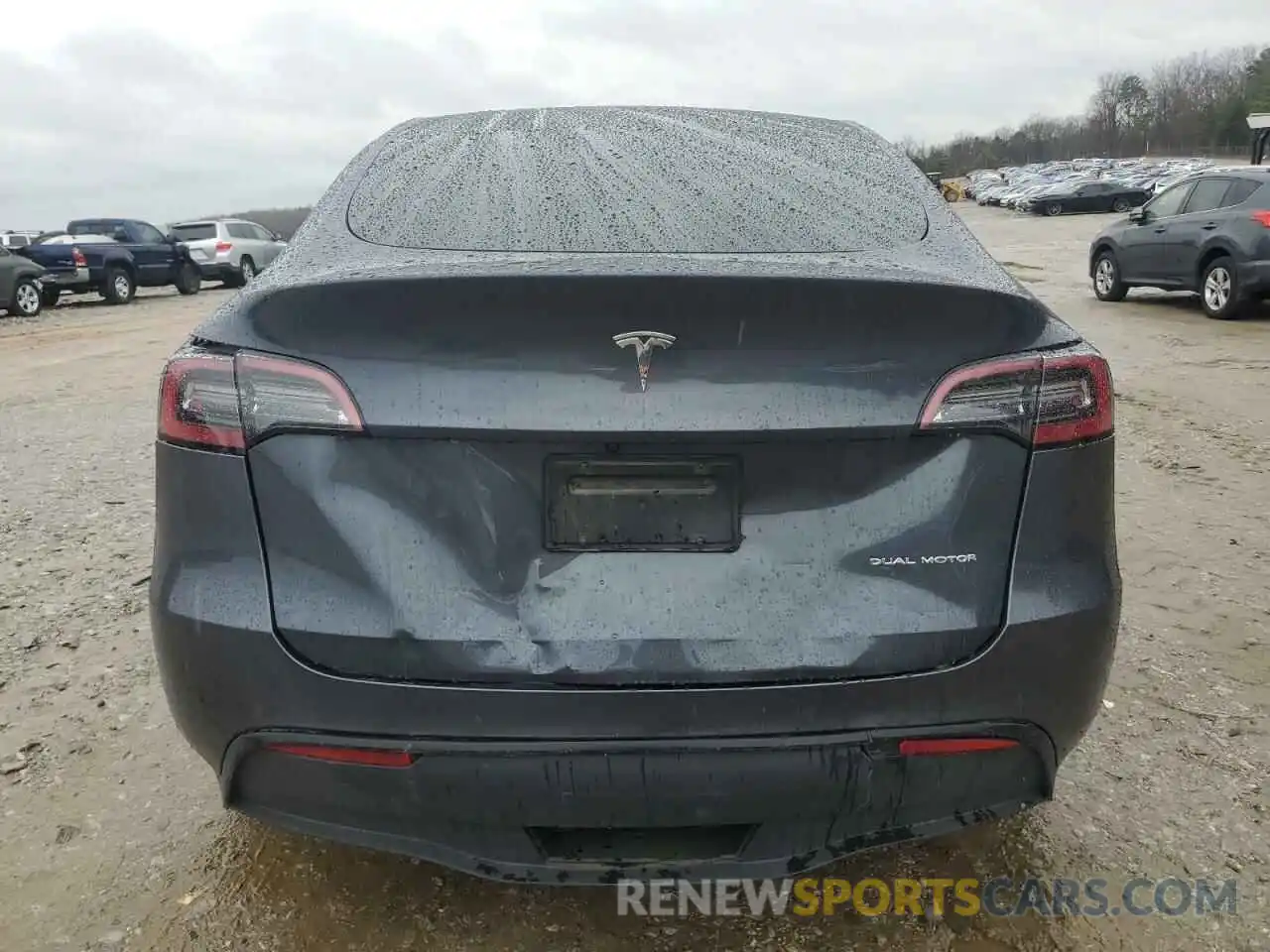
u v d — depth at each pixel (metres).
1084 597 1.88
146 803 2.65
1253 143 25.59
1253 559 4.29
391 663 1.77
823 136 2.73
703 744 1.76
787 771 1.77
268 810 1.90
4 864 2.40
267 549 1.81
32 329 14.45
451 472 1.78
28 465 6.09
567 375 1.73
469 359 1.74
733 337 1.74
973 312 1.81
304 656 1.79
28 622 3.74
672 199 2.29
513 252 2.04
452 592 1.78
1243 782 2.72
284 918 2.23
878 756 1.80
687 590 1.79
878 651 1.79
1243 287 11.41
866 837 1.87
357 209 2.24
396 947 2.15
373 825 1.85
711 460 1.78
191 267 22.56
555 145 2.57
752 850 1.85
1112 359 9.21
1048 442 1.86
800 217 2.24
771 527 1.80
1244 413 7.01
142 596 4.00
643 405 1.73
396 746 1.76
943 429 1.81
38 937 2.16
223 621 1.81
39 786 2.71
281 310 1.79
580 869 1.85
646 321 1.73
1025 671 1.84
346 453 1.79
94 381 9.35
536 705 1.75
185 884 2.34
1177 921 2.22
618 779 1.76
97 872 2.38
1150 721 3.02
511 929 2.21
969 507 1.84
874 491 1.82
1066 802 2.64
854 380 1.77
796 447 1.79
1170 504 5.06
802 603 1.79
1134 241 13.17
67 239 19.88
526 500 1.78
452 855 1.85
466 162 2.47
